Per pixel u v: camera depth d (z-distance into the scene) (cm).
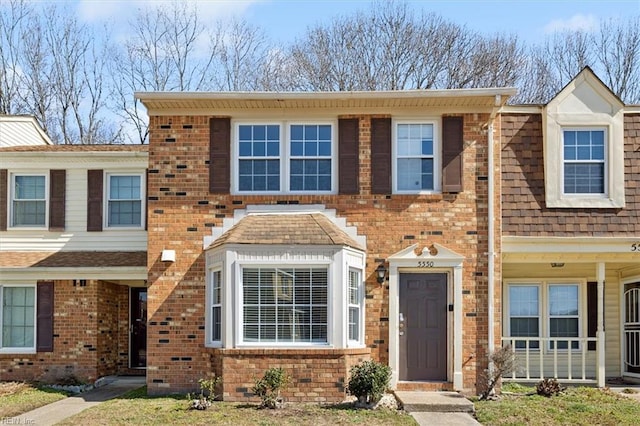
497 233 1475
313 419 1175
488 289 1448
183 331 1462
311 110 1482
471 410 1268
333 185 1487
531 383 1614
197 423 1145
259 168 1496
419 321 1468
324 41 3378
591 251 1517
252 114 1491
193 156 1488
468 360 1437
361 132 1484
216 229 1474
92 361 1706
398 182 1484
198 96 1446
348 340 1377
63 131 3378
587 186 1555
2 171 1819
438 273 1476
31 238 1811
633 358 1678
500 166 1515
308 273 1373
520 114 1585
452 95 1427
